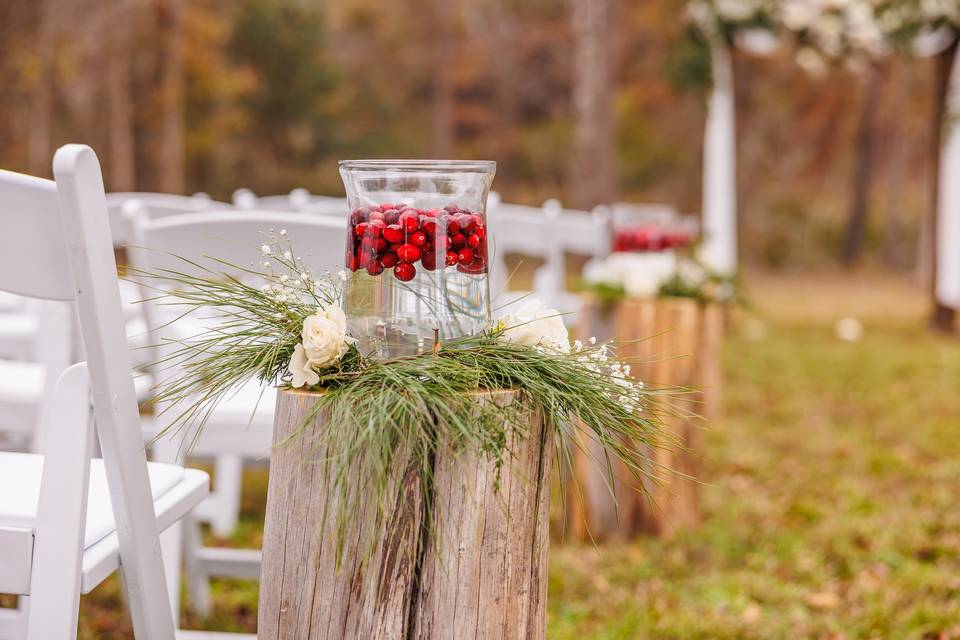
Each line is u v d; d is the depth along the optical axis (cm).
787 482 460
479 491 141
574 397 144
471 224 149
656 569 341
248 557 281
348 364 147
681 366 372
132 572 149
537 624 154
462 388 141
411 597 141
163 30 1834
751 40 953
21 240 135
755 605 310
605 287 379
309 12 2170
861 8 898
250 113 2158
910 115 2295
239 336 154
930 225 1061
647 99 2267
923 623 296
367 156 2280
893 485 460
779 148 2361
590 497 374
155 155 1973
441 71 2234
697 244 471
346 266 152
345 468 129
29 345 312
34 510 139
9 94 1670
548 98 2409
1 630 143
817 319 1188
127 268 185
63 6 1593
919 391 702
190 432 213
